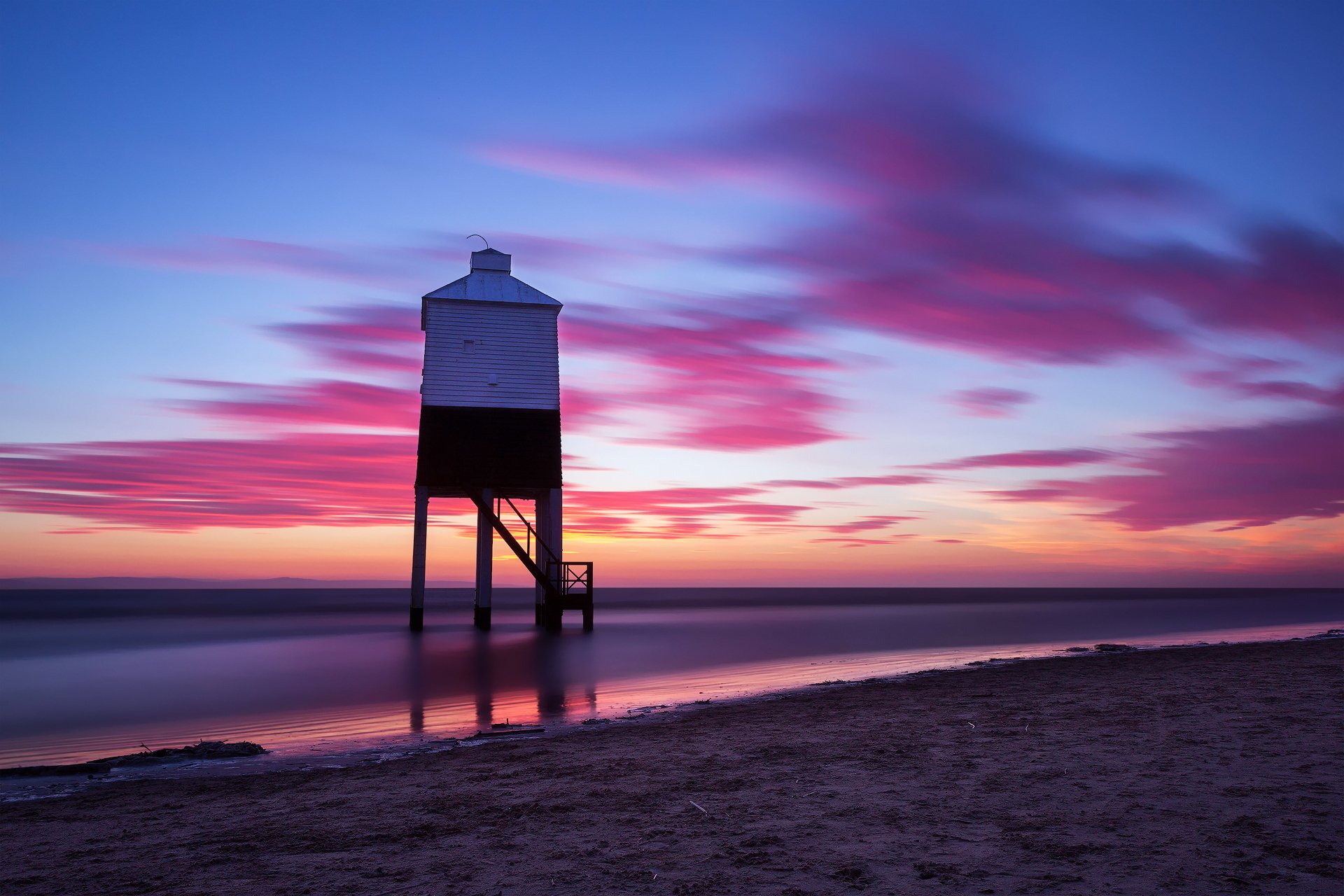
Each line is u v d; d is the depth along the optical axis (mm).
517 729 12922
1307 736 9602
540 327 38250
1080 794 7309
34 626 52656
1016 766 8539
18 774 10461
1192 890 4953
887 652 28219
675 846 6184
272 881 5691
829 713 13258
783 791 7820
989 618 56000
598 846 6246
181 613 75812
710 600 130875
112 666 25609
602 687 19516
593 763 9578
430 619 57969
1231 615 58375
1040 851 5773
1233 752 8859
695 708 14922
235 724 14797
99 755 12297
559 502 37781
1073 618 54750
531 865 5844
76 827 7473
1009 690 15367
